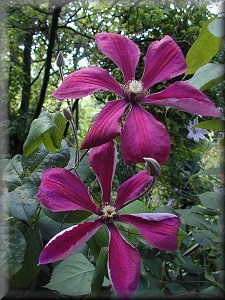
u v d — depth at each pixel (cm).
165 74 21
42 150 23
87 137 18
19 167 22
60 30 104
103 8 94
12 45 113
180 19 88
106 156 21
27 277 20
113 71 87
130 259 18
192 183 59
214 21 22
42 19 106
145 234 19
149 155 18
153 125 19
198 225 29
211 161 69
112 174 21
